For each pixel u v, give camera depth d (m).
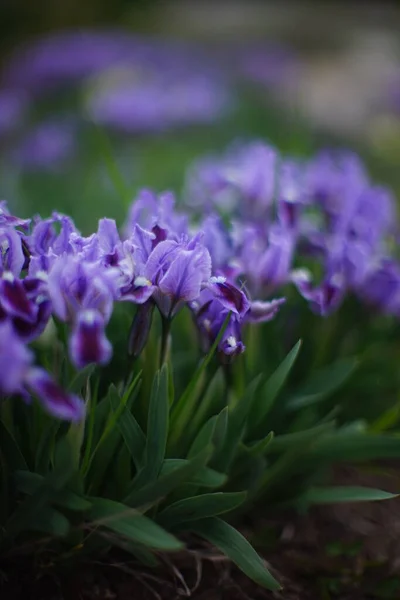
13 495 0.72
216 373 0.76
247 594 0.77
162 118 2.08
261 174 0.92
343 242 0.85
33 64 2.61
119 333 0.84
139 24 4.45
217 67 3.02
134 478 0.73
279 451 0.80
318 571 0.80
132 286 0.70
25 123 2.29
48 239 0.72
